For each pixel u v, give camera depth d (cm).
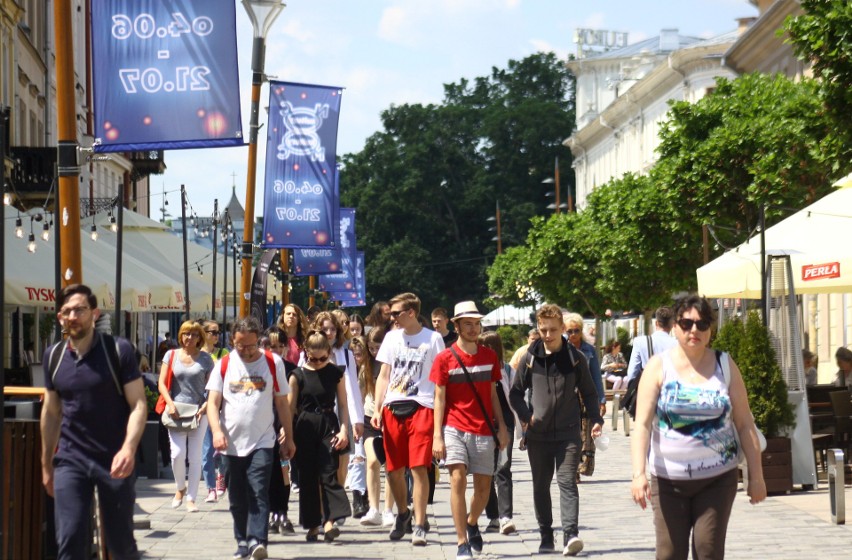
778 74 5003
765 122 4700
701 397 1084
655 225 5666
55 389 1208
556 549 1748
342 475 1978
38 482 1377
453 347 1664
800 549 1686
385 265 14362
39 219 2956
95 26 1895
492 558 1673
